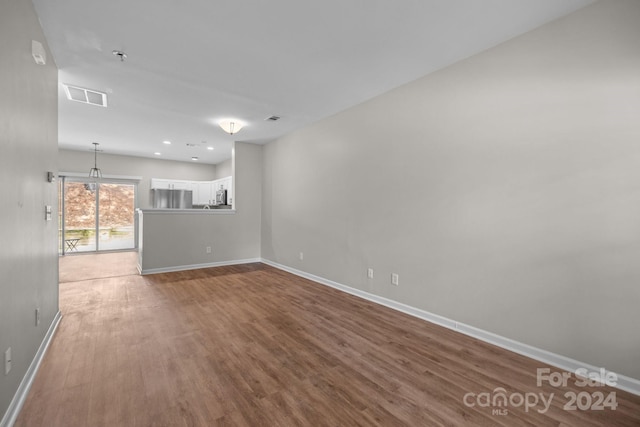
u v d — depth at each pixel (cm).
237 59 279
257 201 629
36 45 196
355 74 307
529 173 230
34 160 201
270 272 529
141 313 317
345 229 409
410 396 182
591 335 202
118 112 420
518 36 238
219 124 476
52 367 208
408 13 214
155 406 169
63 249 687
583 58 205
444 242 289
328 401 176
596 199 200
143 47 258
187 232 548
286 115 434
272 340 257
